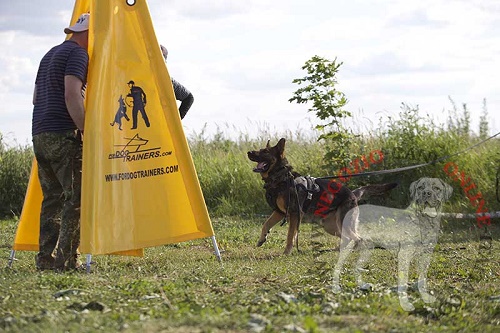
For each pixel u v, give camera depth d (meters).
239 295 5.56
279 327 4.37
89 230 7.11
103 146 7.17
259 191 14.03
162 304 5.15
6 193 14.65
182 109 8.50
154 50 7.39
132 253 7.47
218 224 12.38
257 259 8.64
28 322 4.52
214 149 16.33
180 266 7.63
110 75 7.24
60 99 7.28
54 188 7.55
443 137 13.84
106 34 7.23
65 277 6.25
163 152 7.44
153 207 7.37
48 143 7.26
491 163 13.06
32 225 8.02
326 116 12.78
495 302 5.65
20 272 7.20
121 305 5.11
